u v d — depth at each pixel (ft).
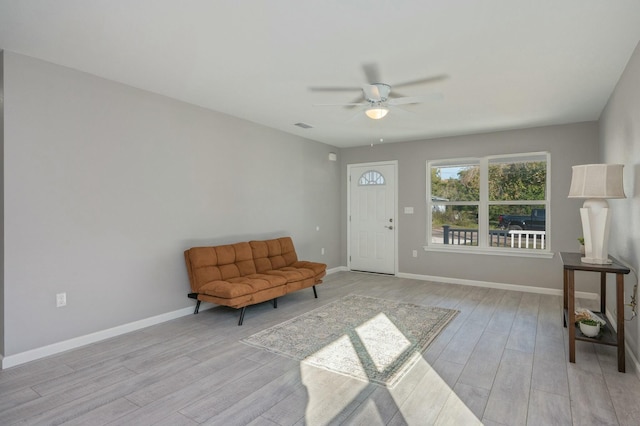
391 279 20.34
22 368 9.22
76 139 10.56
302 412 7.26
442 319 13.09
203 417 7.11
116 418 7.08
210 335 11.58
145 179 12.35
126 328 11.81
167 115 13.00
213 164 14.76
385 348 10.48
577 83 11.39
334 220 22.56
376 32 8.23
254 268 15.35
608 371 9.01
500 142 18.15
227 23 7.86
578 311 10.46
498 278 18.26
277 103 13.71
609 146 13.03
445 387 8.24
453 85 11.59
